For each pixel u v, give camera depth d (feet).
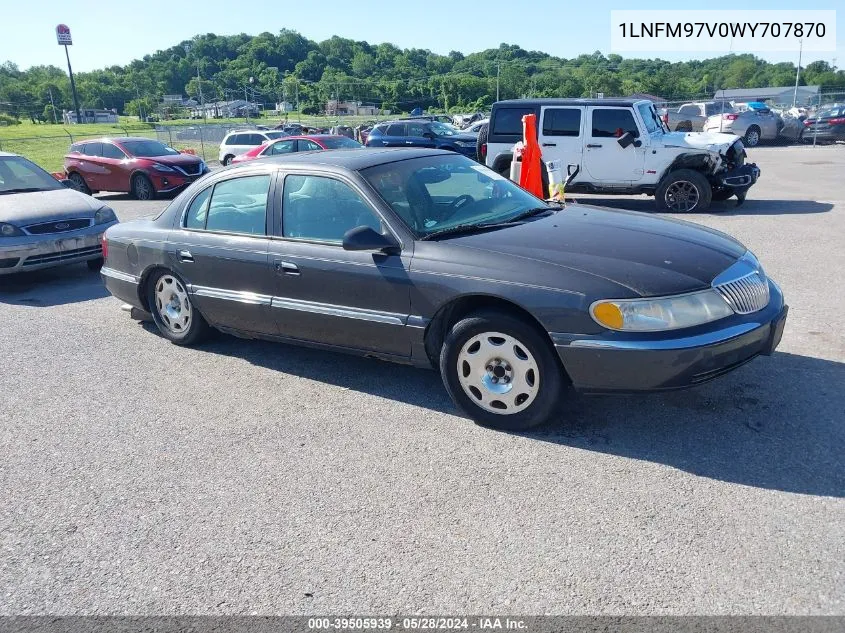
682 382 12.17
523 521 10.80
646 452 12.67
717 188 40.57
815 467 11.88
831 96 106.83
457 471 12.41
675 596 9.02
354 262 14.92
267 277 16.46
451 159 17.56
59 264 28.63
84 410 15.92
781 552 9.75
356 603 9.23
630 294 12.18
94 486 12.59
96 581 9.97
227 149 81.20
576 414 14.32
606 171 41.19
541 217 15.78
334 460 13.04
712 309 12.42
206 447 13.83
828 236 31.01
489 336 13.48
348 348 15.69
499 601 9.11
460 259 13.66
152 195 59.47
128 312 23.43
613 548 10.03
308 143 62.64
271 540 10.69
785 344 17.70
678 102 111.65
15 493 12.48
